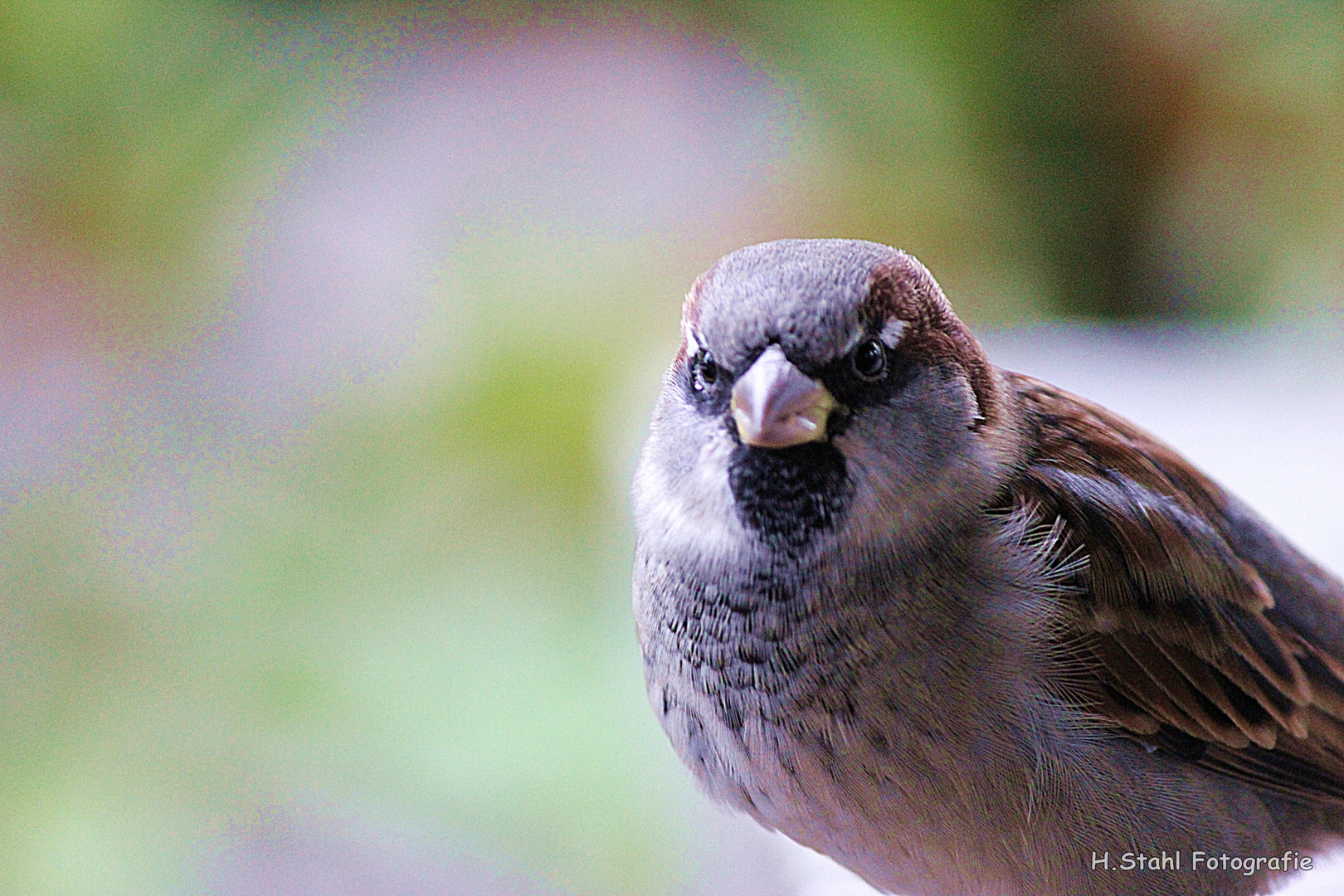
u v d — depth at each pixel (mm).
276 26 2777
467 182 2676
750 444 1733
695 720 1745
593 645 2023
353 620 2109
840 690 1737
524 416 2361
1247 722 1755
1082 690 1743
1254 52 2645
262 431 2412
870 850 1746
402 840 1880
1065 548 1744
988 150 2791
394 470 2346
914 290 1739
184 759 1959
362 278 2557
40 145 2605
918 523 1736
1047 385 1766
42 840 1886
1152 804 1751
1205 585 1754
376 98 2779
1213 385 2180
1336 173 2582
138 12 2670
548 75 2836
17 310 2523
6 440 2375
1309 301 2506
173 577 2176
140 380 2486
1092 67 2725
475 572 2186
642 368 2334
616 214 2613
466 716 1944
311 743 1968
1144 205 2721
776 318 1733
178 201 2631
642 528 1749
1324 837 1766
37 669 2090
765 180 2713
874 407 1735
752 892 1823
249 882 1872
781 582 1737
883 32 2799
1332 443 1903
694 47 2848
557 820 1879
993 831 1742
